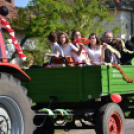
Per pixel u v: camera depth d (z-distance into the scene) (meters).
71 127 6.83
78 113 6.34
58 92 6.59
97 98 6.72
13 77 4.87
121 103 8.32
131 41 9.40
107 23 16.70
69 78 6.48
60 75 6.57
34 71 6.82
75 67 6.42
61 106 7.14
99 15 16.14
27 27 14.78
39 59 15.05
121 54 9.23
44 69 6.72
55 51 7.34
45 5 15.21
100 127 6.12
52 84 6.65
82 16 15.88
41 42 15.20
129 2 22.81
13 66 4.90
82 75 6.39
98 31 16.06
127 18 22.38
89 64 6.99
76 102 7.07
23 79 5.39
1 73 4.66
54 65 7.23
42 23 14.70
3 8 5.14
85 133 7.73
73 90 6.44
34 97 6.80
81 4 16.02
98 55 7.80
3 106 4.76
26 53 15.16
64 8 15.52
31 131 5.06
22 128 4.90
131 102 8.71
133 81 7.27
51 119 6.92
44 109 6.25
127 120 9.50
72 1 16.39
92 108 6.87
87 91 6.34
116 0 21.92
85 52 7.73
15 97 4.80
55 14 14.84
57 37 7.43
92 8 16.05
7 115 4.80
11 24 14.82
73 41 7.60
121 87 6.79
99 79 6.20
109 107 6.37
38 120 7.21
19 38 15.79
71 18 15.83
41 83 6.75
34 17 14.90
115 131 6.54
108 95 6.61
